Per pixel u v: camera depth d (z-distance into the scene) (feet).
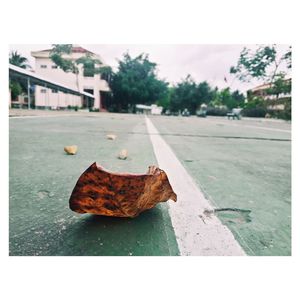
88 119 6.44
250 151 2.14
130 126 4.50
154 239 0.60
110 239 0.59
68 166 1.26
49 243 0.57
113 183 0.60
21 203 0.78
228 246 0.59
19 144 1.92
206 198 0.89
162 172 0.66
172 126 5.48
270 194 0.97
